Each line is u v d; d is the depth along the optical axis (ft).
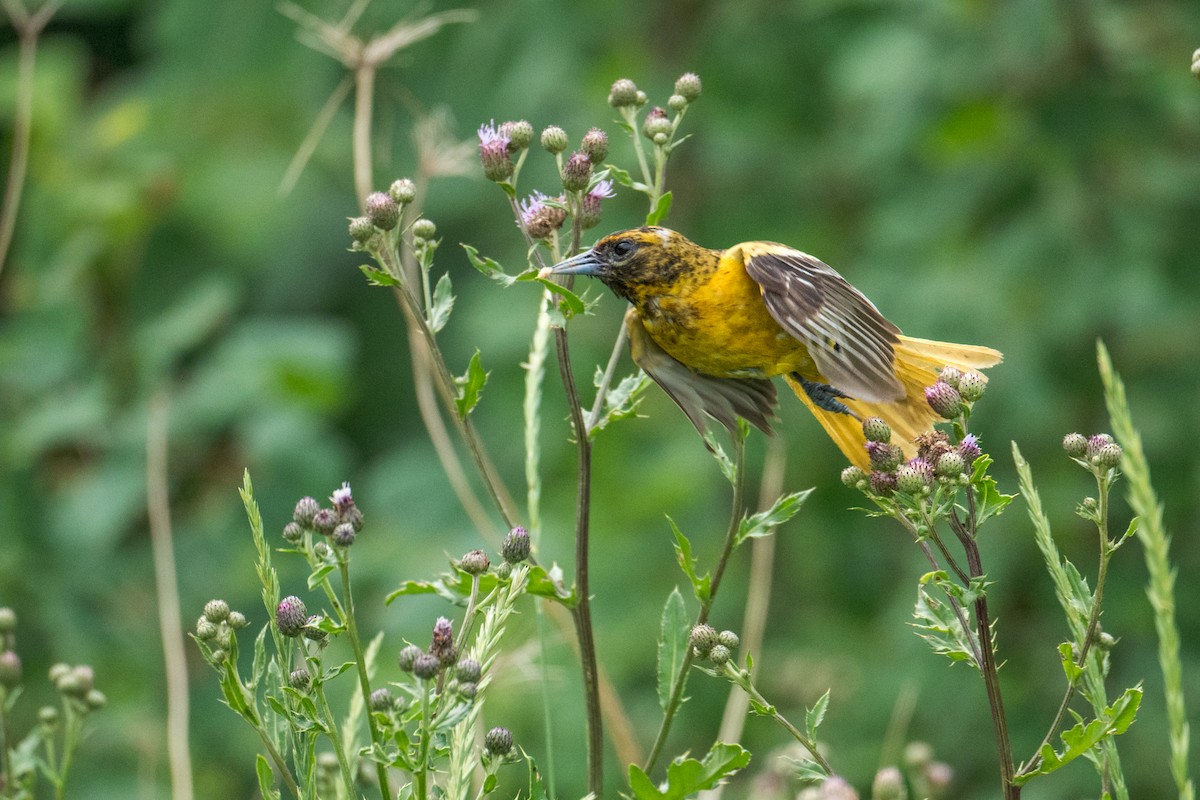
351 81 26.40
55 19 51.65
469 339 48.26
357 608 38.47
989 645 16.19
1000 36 42.34
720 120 46.47
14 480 37.29
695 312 22.57
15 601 36.40
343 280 53.31
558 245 19.34
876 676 40.06
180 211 43.21
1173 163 42.96
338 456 40.04
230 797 35.96
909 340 22.11
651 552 42.83
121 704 36.06
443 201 47.01
